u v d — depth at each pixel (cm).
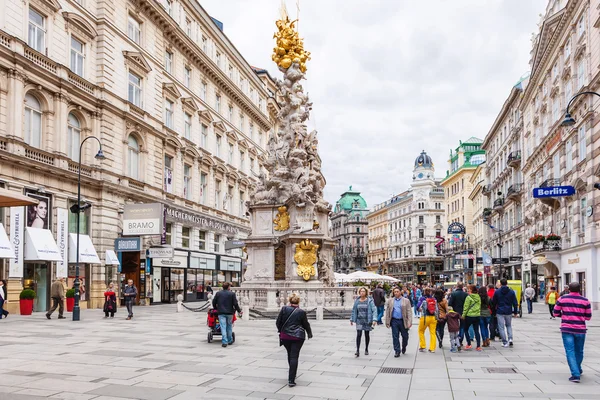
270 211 2619
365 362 1190
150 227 3180
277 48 2788
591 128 3123
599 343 1529
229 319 1411
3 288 2309
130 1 3531
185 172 4400
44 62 2675
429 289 1432
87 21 3062
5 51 2366
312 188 2625
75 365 1091
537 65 4572
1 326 1886
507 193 5997
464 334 1468
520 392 887
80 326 1917
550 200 4012
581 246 3228
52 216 2723
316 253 2528
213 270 4822
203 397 830
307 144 2728
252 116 6119
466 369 1109
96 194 3105
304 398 838
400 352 1309
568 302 998
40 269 2661
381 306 2233
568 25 3666
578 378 965
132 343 1438
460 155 9912
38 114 2688
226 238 5153
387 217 13775
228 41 5334
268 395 853
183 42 4250
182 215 4106
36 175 2586
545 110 4538
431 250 11738
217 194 5081
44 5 2700
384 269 13600
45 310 2662
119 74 3350
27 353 1247
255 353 1279
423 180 11956
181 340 1514
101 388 878
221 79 5050
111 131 3231
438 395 867
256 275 2570
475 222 8588
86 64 3086
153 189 3738
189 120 4475
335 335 1706
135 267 3488
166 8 4100
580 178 3350
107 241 3155
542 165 4553
